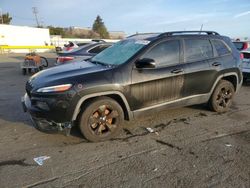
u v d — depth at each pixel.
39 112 4.06
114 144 4.29
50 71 4.69
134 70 4.48
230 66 5.82
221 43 5.83
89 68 4.55
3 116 5.59
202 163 3.72
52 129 4.12
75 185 3.20
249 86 9.40
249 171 3.53
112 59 4.88
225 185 3.21
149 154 3.97
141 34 5.68
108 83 4.23
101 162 3.73
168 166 3.63
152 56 4.70
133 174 3.43
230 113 5.95
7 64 17.86
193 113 5.85
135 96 4.52
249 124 5.29
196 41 5.36
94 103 4.21
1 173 3.43
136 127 5.01
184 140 4.48
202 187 3.17
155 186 3.18
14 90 8.42
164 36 4.95
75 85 4.04
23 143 4.29
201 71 5.28
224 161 3.78
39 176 3.38
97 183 3.24
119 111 4.44
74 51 9.20
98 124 4.34
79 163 3.70
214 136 4.66
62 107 3.99
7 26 43.84
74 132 4.70
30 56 12.82
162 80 4.74
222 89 5.87
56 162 3.72
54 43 54.28
